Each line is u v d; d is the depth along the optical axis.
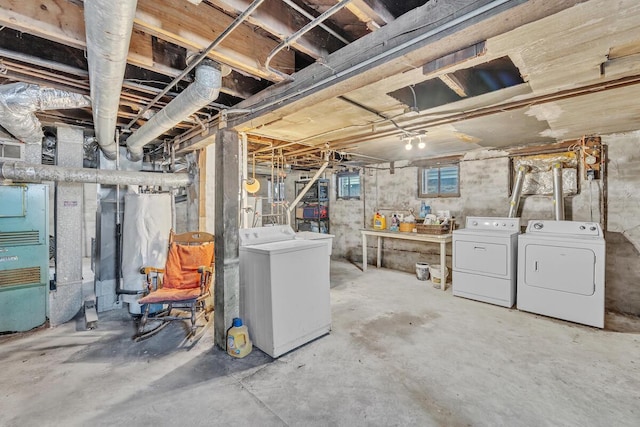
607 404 1.83
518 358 2.37
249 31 1.70
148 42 1.69
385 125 2.84
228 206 2.59
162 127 2.37
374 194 5.80
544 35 1.28
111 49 1.22
